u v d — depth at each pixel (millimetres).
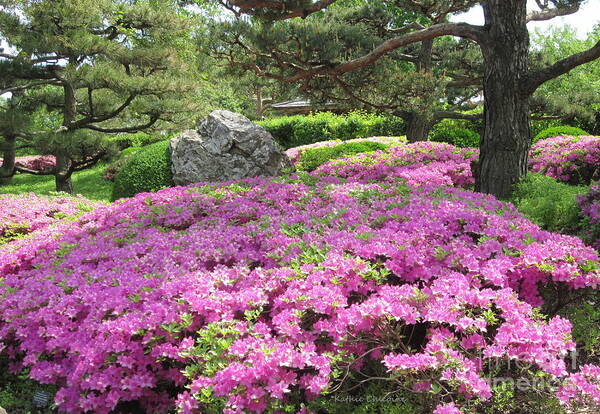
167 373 2701
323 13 14641
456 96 17172
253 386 2293
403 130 18672
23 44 11617
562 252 2928
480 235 3656
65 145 10969
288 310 2682
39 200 7191
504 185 6664
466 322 2410
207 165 9328
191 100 13133
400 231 3465
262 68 9758
